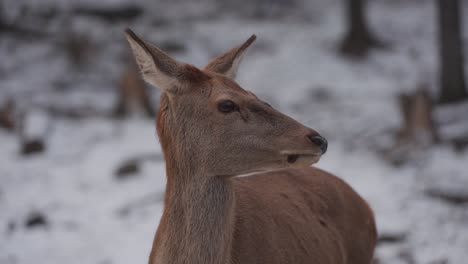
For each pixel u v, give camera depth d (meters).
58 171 16.50
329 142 18.95
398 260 10.62
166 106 6.09
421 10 37.88
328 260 6.82
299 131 5.72
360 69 28.95
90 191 14.88
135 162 15.88
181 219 5.92
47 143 18.95
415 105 17.30
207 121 5.85
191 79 5.94
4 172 16.52
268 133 5.75
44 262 11.22
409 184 14.44
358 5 30.50
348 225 7.40
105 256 11.37
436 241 11.32
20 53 28.84
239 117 5.80
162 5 36.72
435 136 17.42
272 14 37.19
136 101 22.23
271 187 6.88
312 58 30.03
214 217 5.84
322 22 36.03
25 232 12.49
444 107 21.94
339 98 24.92
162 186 14.81
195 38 32.34
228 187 5.93
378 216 12.54
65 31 30.97
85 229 12.62
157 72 5.81
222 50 31.41
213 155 5.84
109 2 33.53
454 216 12.38
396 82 27.20
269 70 28.97
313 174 7.46
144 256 11.26
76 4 33.41
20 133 19.53
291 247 6.38
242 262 5.99
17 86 26.16
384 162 16.48
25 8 32.59
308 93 25.92
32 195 14.72
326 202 7.24
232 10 37.16
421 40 32.91
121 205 13.79
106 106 23.95
